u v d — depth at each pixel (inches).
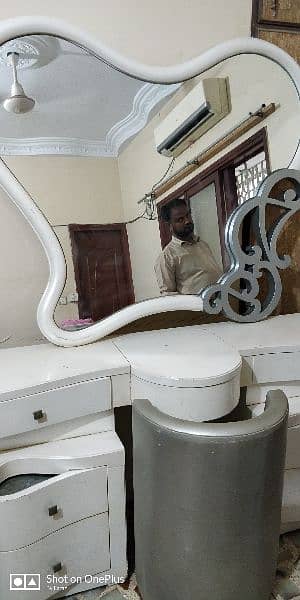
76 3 50.7
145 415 37.7
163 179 53.7
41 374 43.3
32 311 52.8
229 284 57.8
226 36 58.4
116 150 51.3
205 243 57.0
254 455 34.9
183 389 42.3
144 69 50.9
